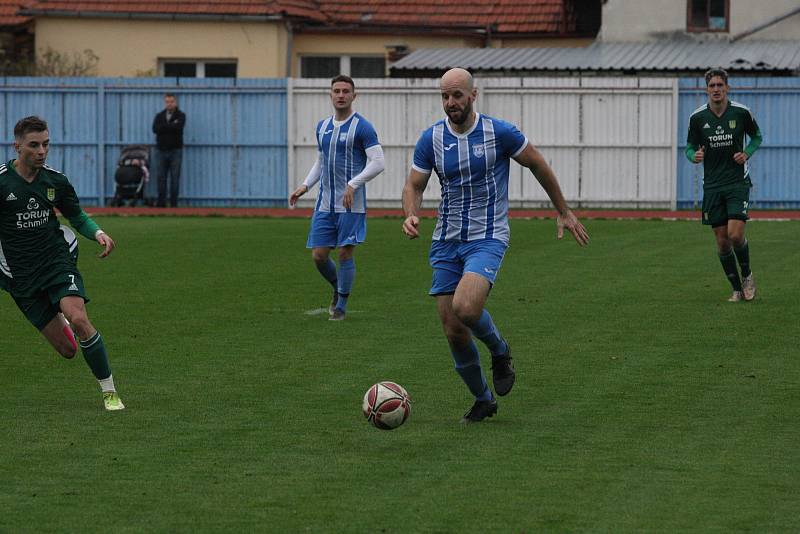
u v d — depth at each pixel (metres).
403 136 50.75
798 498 11.22
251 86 51.25
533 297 24.42
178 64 60.56
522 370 17.38
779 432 13.73
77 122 51.94
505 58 54.97
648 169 50.03
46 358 18.44
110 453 12.93
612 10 57.53
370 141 21.64
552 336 20.06
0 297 24.64
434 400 15.50
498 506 10.99
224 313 22.66
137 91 51.62
